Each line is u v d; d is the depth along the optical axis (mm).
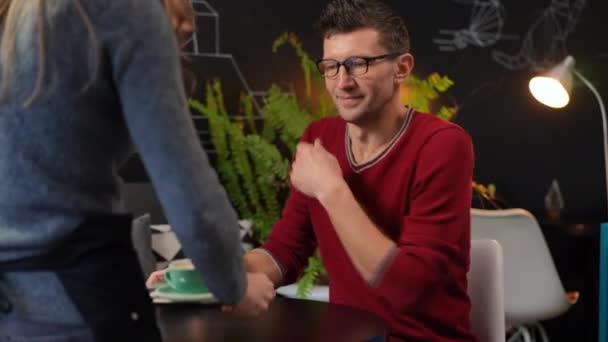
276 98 3566
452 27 4180
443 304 1706
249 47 3768
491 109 4258
